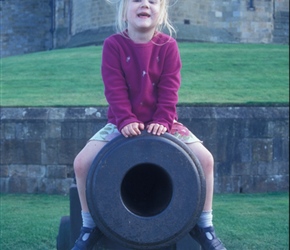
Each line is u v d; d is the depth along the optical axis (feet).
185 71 44.93
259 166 32.19
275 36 93.50
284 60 50.55
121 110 9.95
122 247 10.63
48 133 31.40
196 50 57.57
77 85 38.50
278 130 32.35
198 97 34.73
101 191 9.23
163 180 9.91
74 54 54.03
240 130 31.86
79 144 31.30
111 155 9.26
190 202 9.28
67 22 100.83
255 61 49.67
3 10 111.86
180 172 9.29
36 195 30.91
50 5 110.22
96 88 37.68
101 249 10.67
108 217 9.24
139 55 10.26
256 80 41.98
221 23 84.07
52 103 32.55
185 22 78.89
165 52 10.39
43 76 41.73
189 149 9.47
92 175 9.31
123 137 9.51
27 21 111.04
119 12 10.65
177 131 10.32
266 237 21.07
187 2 78.95
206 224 10.27
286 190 32.60
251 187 32.17
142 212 9.67
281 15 94.43
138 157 9.27
